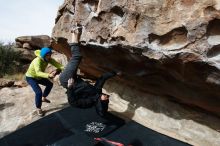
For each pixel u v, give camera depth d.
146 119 5.62
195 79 4.00
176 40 3.87
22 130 5.56
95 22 4.98
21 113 7.17
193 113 5.02
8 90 8.92
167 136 4.88
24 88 9.05
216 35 3.51
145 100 5.80
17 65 12.84
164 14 3.91
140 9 4.15
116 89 6.54
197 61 3.64
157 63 4.25
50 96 7.77
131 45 4.29
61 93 7.97
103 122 5.47
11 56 12.74
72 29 5.58
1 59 12.54
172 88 4.78
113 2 4.51
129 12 4.30
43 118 5.84
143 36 4.16
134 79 5.45
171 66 4.12
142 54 4.28
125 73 5.40
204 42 3.54
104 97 4.73
